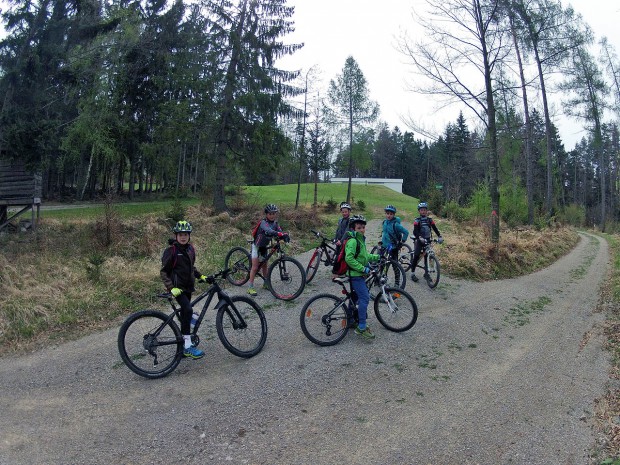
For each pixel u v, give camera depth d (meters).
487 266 11.69
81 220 13.83
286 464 3.45
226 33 17.59
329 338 5.93
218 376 4.95
